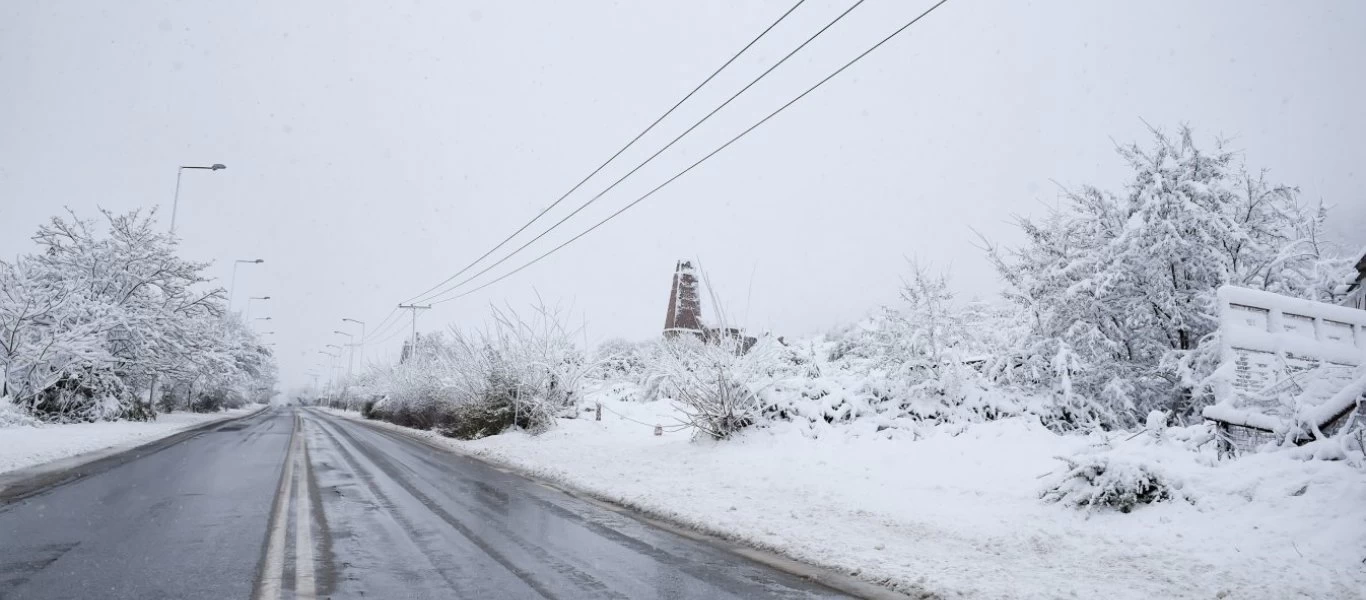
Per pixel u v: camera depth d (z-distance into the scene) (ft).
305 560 21.48
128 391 105.70
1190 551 23.93
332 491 36.78
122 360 99.40
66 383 94.27
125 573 19.67
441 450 71.46
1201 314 53.36
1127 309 55.77
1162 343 56.44
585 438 73.87
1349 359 38.47
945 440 46.78
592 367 89.97
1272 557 22.30
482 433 86.33
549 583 19.98
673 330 119.44
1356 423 30.32
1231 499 27.55
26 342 87.71
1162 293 53.72
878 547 25.55
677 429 67.26
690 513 32.01
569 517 31.53
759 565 23.30
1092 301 55.42
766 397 59.57
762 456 50.55
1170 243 52.90
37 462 48.55
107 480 39.65
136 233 105.09
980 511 31.60
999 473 38.01
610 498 37.65
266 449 63.93
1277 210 55.77
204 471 44.96
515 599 18.28
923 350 55.16
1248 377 36.04
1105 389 53.72
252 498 33.65
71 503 31.42
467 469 51.78
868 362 58.70
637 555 24.14
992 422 48.96
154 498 33.30
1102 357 54.85
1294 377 34.04
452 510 32.17
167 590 18.07
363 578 19.74
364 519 28.86
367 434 96.68
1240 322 37.06
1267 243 56.18
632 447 62.69
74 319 94.43
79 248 102.17
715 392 59.36
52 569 19.94
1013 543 26.16
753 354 61.21
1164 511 28.19
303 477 42.39
